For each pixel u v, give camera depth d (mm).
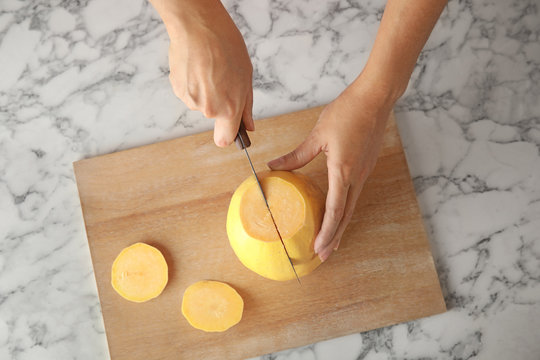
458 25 848
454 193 816
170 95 838
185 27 600
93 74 843
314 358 788
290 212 707
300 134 814
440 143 826
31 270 806
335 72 842
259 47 849
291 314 782
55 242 811
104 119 832
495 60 839
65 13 855
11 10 855
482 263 803
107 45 849
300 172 802
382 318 781
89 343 796
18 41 849
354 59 845
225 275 790
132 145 826
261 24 854
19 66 844
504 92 833
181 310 784
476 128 827
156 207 800
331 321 781
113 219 798
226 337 780
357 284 785
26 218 815
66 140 828
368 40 848
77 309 801
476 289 799
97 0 858
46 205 817
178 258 794
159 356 777
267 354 789
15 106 835
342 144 700
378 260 789
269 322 781
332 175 699
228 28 622
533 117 827
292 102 834
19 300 800
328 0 857
